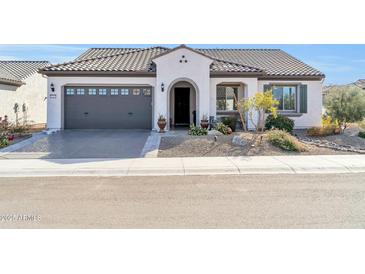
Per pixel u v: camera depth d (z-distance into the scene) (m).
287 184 9.21
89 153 14.06
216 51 27.47
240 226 6.07
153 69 20.64
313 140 17.73
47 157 13.28
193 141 15.68
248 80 21.00
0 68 27.70
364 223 6.17
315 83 22.14
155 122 20.61
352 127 23.34
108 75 20.58
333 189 8.62
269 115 20.66
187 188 8.84
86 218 6.52
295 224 6.14
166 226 6.09
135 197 7.96
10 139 17.02
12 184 9.34
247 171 11.09
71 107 21.23
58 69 20.23
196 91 20.52
